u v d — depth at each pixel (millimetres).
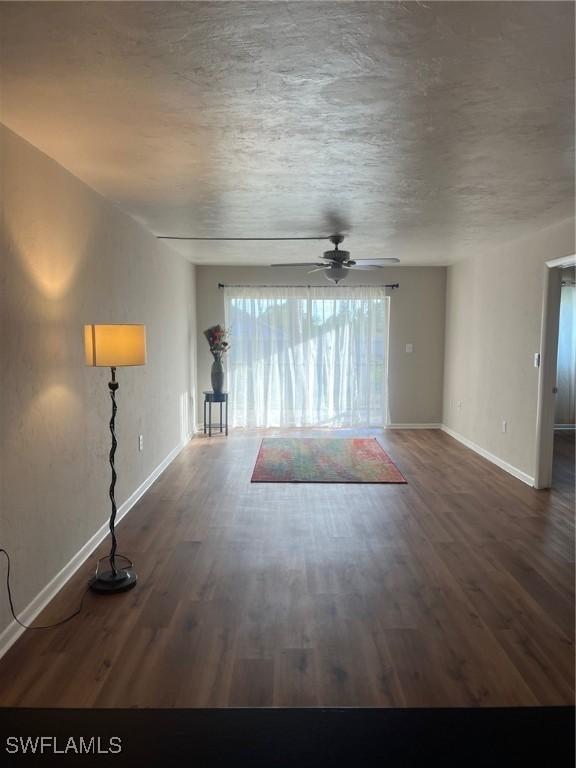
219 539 3650
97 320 3477
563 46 1692
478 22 1556
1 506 2340
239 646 2443
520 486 4883
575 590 2975
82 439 3254
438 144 2578
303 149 2641
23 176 2502
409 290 7492
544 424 4750
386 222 4387
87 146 2602
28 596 2588
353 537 3691
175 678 2221
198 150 2656
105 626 2592
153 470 4992
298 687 2170
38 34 1604
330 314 7492
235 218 4230
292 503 4383
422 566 3254
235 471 5336
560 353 7480
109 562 3260
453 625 2625
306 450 6223
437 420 7621
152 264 4910
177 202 3705
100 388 3559
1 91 1999
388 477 5129
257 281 7426
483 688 2172
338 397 7582
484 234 4914
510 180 3164
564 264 4402
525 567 3246
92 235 3375
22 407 2512
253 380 7543
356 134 2445
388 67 1827
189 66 1811
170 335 5707
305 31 1601
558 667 2309
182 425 6375
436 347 7570
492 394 5785
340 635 2537
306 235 4973
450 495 4613
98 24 1554
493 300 5781
